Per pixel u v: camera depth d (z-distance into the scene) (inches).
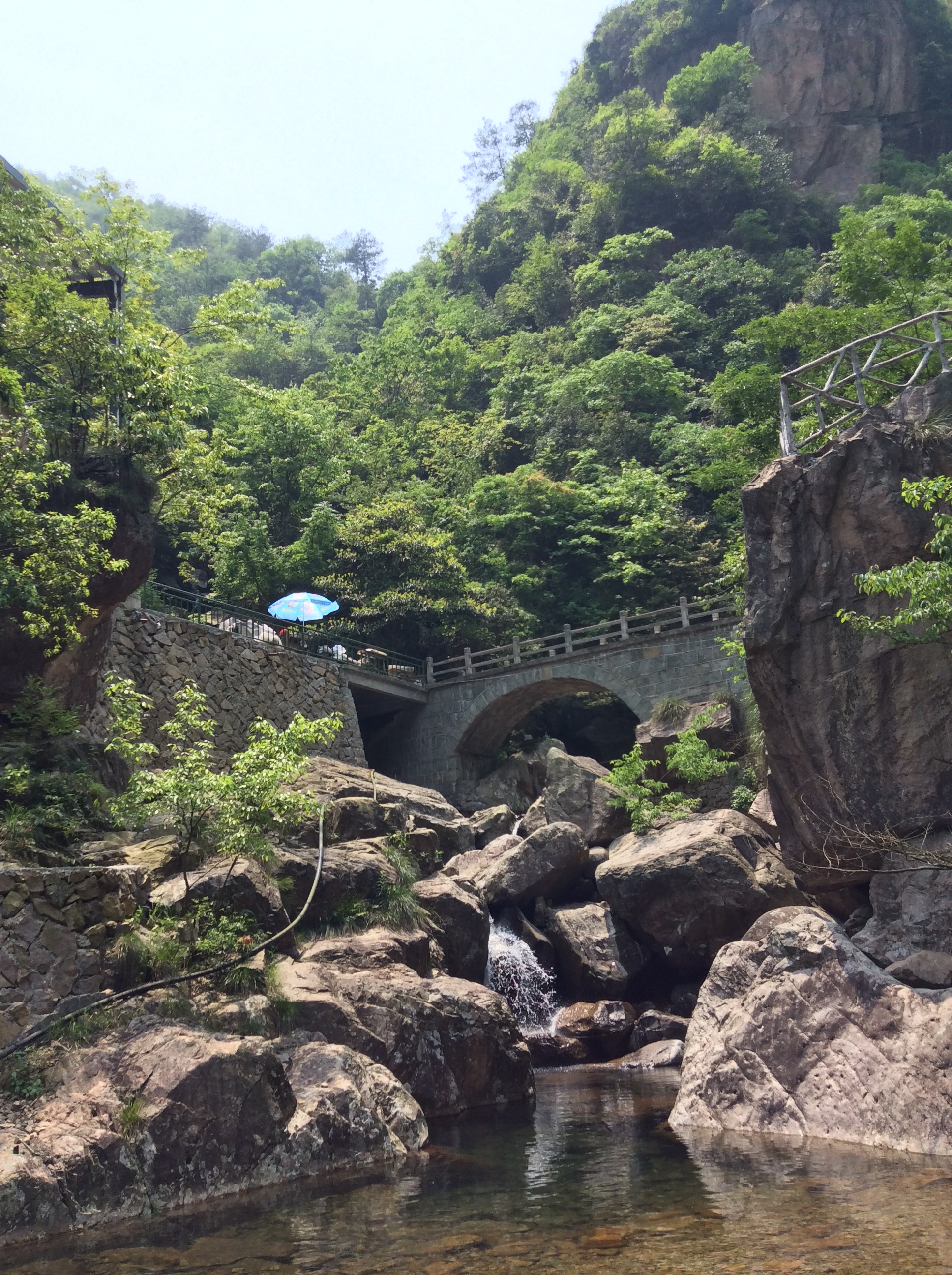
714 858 725.3
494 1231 300.2
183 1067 366.6
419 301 2938.0
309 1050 432.8
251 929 490.6
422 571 1379.2
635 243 2527.1
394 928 581.6
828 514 541.0
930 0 3026.6
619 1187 344.5
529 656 1502.2
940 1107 378.9
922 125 2881.4
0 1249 298.2
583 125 3361.2
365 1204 335.9
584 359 2263.8
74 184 2758.4
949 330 922.1
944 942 483.2
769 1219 297.0
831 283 2138.3
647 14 3395.7
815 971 449.1
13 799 540.1
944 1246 263.6
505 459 2101.4
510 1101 528.1
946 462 521.0
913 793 507.5
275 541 1496.1
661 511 1626.5
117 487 669.3
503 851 864.3
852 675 524.4
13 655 625.9
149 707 560.4
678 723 1021.2
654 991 762.8
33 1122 346.6
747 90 2891.2
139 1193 335.9
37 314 663.8
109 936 439.2
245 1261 280.4
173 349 948.6
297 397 1753.2
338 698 1131.3
